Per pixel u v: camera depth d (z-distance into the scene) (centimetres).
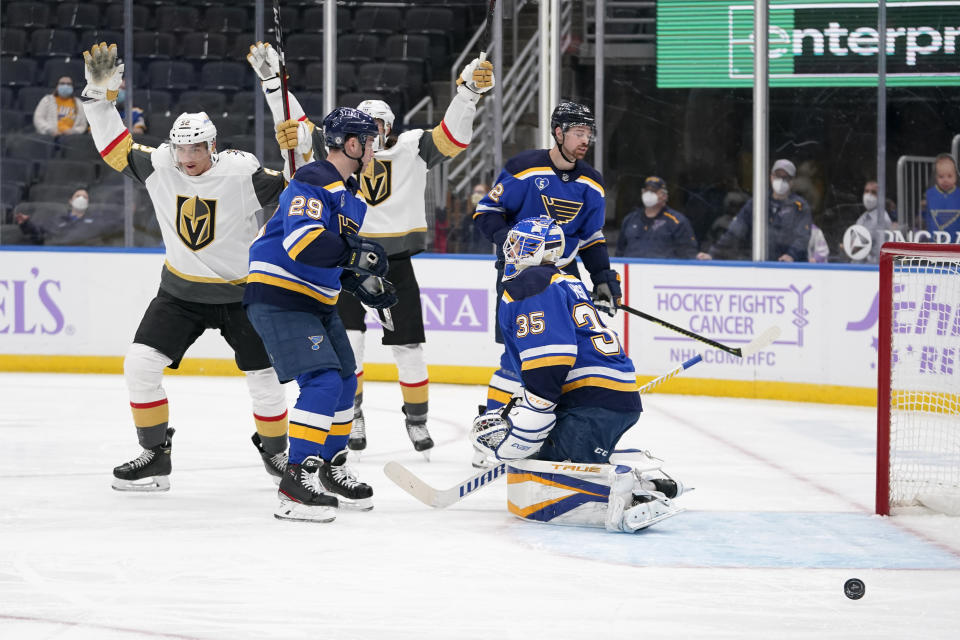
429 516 829
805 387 1495
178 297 881
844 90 1769
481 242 1772
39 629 565
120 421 1276
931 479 961
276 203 896
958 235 1672
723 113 1792
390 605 607
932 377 1297
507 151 1825
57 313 1733
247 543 742
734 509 866
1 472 986
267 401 902
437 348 1673
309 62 2003
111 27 2031
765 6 1595
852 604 616
